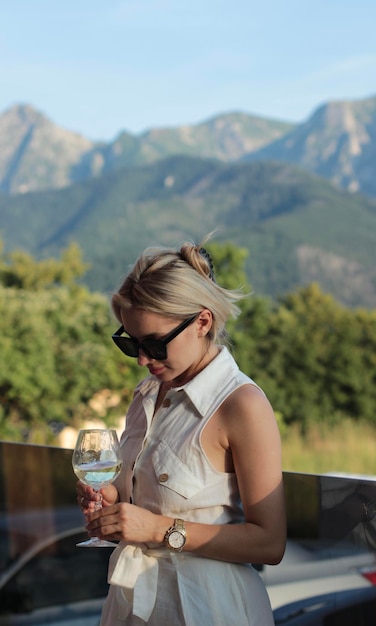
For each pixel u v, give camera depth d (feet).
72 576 11.54
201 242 6.89
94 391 40.60
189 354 6.64
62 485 11.51
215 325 6.74
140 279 6.59
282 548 6.41
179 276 6.52
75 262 86.58
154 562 6.70
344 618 8.05
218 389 6.60
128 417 7.37
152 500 6.73
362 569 7.84
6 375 37.73
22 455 11.96
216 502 6.56
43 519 11.80
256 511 6.37
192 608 6.48
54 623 11.74
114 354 40.32
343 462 44.93
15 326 38.42
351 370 52.80
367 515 7.75
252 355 52.85
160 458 6.70
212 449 6.56
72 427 40.55
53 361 39.11
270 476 6.38
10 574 12.12
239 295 6.85
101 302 41.75
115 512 6.42
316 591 8.27
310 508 8.33
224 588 6.52
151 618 6.65
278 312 56.13
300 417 51.98
